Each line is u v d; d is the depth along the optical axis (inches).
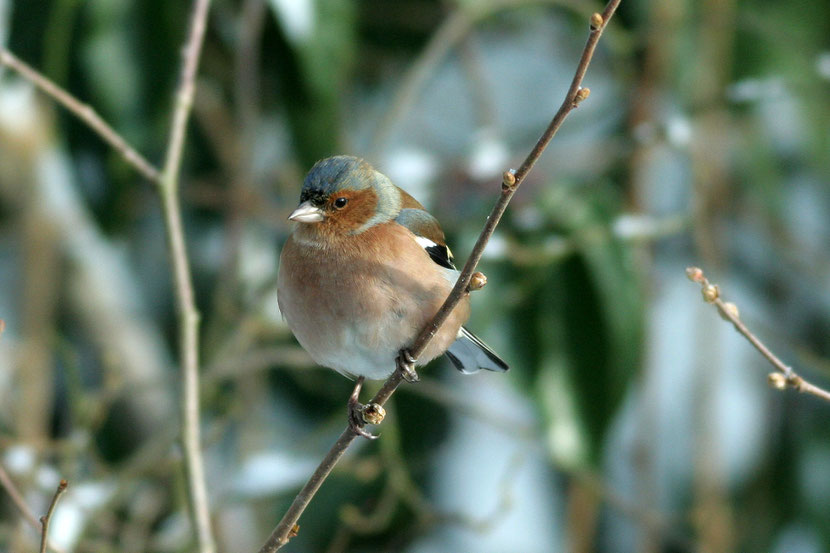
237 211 400.5
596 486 373.1
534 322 377.7
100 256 474.6
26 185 457.7
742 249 474.3
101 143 365.4
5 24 372.5
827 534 443.2
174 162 289.4
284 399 447.8
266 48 386.0
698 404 410.0
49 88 284.0
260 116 445.1
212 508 377.4
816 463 450.9
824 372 379.6
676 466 446.9
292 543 435.8
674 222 391.5
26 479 362.6
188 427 274.5
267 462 385.4
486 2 393.7
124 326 477.1
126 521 422.0
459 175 406.0
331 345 285.6
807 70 434.6
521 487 449.1
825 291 464.1
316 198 286.4
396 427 429.7
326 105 366.6
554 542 442.6
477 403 435.8
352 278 278.7
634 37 422.9
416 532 397.7
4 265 479.2
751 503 453.7
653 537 398.9
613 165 451.2
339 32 365.1
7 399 436.1
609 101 477.7
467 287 237.6
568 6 419.8
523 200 395.2
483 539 439.2
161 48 364.8
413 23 467.5
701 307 411.5
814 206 476.1
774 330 463.2
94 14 357.4
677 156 474.3
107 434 467.8
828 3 438.9
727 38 421.1
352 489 434.9
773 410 461.4
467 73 430.0
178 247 283.9
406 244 283.4
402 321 278.7
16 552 359.3
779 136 487.8
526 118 510.6
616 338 371.2
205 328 444.5
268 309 428.1
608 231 378.6
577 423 368.5
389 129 385.7
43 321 426.3
